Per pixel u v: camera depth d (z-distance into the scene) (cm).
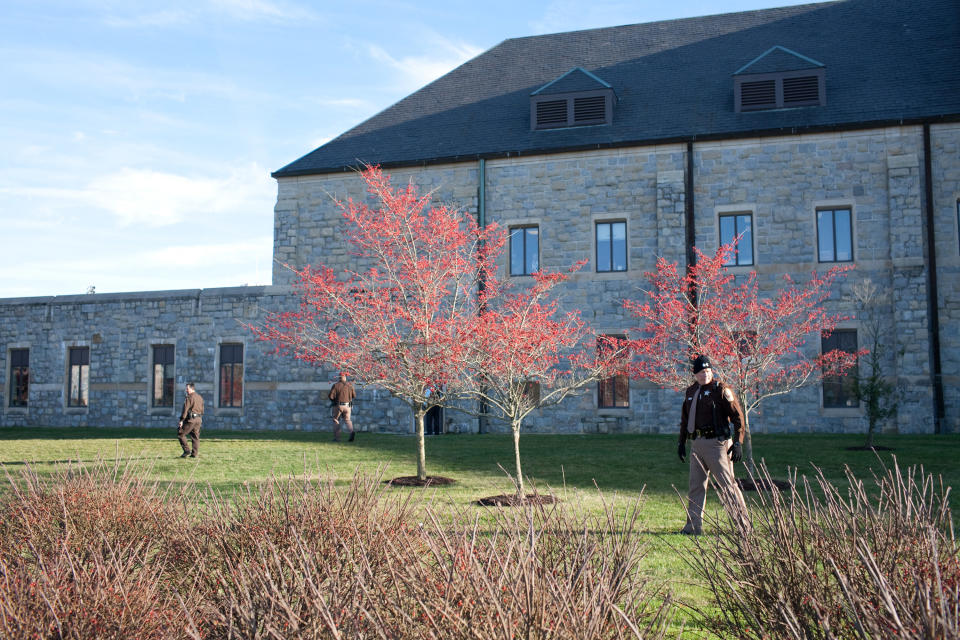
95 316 2509
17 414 2558
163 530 496
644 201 2114
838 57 2166
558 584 286
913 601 277
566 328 1130
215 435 2039
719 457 722
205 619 335
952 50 2069
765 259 2014
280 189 2392
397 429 2212
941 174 1936
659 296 1622
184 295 2422
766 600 342
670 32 2483
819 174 2003
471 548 291
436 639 253
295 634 285
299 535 395
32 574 376
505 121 2323
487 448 1630
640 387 2062
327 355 1235
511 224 2200
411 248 1257
